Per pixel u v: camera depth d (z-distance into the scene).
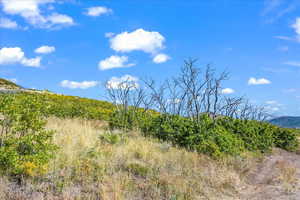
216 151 12.27
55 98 29.80
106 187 6.61
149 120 16.47
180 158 10.53
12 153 6.09
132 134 14.55
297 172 12.82
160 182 7.71
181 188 7.54
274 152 20.02
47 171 6.82
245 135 18.09
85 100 36.22
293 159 18.22
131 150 10.19
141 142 11.55
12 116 6.57
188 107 17.00
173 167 9.25
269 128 22.25
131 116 16.92
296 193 8.83
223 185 8.83
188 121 15.15
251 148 17.28
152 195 6.86
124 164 8.52
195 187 7.95
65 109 18.62
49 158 7.25
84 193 6.24
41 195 5.73
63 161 7.55
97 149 9.22
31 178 6.36
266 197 8.35
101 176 7.16
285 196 8.48
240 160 12.70
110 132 13.28
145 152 9.91
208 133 13.92
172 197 6.78
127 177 7.39
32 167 6.41
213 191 8.11
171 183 7.77
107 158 8.62
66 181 6.54
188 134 13.77
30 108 7.08
